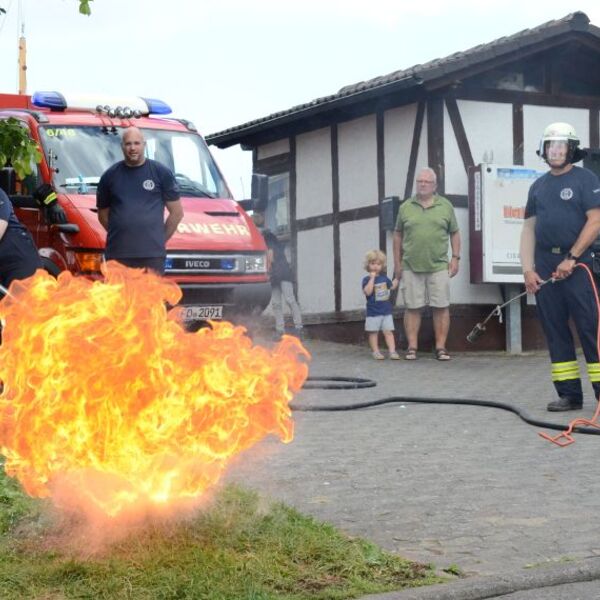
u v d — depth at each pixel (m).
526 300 14.70
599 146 15.53
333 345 15.56
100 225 9.81
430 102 14.42
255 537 4.33
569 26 14.41
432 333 14.30
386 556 4.38
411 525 5.09
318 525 4.68
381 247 15.37
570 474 6.26
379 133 15.36
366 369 12.46
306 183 16.81
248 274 10.71
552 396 9.80
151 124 11.46
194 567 3.94
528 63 15.01
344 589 3.91
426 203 13.45
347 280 16.00
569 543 4.72
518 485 5.98
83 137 10.84
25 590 3.78
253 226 11.09
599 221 8.41
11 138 7.10
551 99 15.16
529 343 14.70
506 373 11.89
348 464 6.61
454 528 5.03
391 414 8.77
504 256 13.94
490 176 13.89
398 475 6.28
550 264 8.61
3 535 4.32
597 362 8.42
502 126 14.81
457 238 13.51
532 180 14.08
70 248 9.83
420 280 13.43
